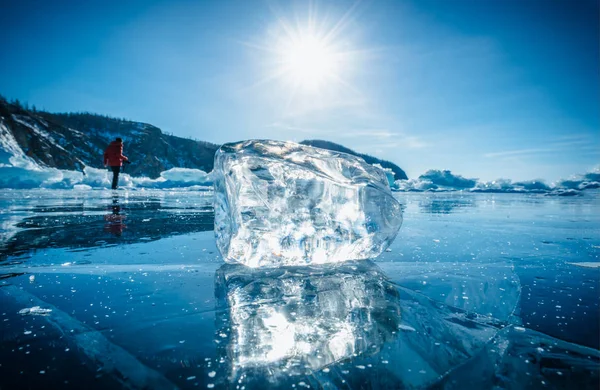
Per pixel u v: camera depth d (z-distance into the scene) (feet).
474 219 11.65
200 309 2.93
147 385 1.81
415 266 4.66
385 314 2.85
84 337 2.37
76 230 7.92
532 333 2.52
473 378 1.94
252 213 4.58
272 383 1.86
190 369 1.98
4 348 2.20
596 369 2.05
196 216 11.36
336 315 2.82
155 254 5.34
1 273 4.12
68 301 3.11
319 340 2.36
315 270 4.42
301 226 4.79
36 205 15.75
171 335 2.41
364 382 1.88
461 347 2.30
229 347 2.24
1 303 3.05
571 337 2.47
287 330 2.51
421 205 20.39
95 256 5.15
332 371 1.98
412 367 2.05
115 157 36.68
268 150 4.98
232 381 1.87
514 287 3.65
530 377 1.97
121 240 6.64
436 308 3.00
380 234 5.24
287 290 3.50
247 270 4.38
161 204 17.30
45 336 2.38
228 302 3.11
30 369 1.95
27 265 4.53
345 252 5.01
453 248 6.08
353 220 5.06
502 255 5.42
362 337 2.42
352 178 5.24
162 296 3.27
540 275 4.16
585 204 21.33
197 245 6.15
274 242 4.64
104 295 3.29
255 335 2.42
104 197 23.41
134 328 2.52
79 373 1.92
